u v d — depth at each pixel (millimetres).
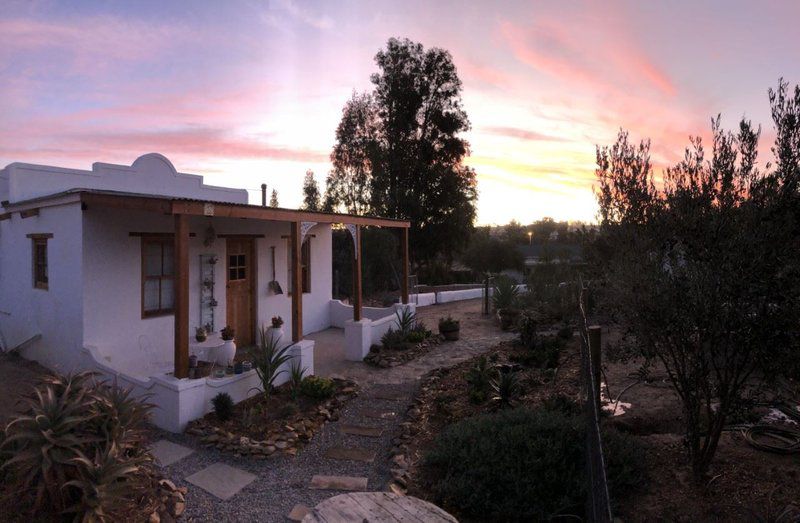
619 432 5359
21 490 3975
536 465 4609
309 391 7691
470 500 4469
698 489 4336
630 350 4738
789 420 5695
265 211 7965
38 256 9758
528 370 8836
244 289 11328
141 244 8930
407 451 5922
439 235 30141
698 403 4359
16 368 9297
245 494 4961
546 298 15281
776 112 3785
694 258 4016
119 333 8578
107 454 4141
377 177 28688
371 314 13852
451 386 8305
